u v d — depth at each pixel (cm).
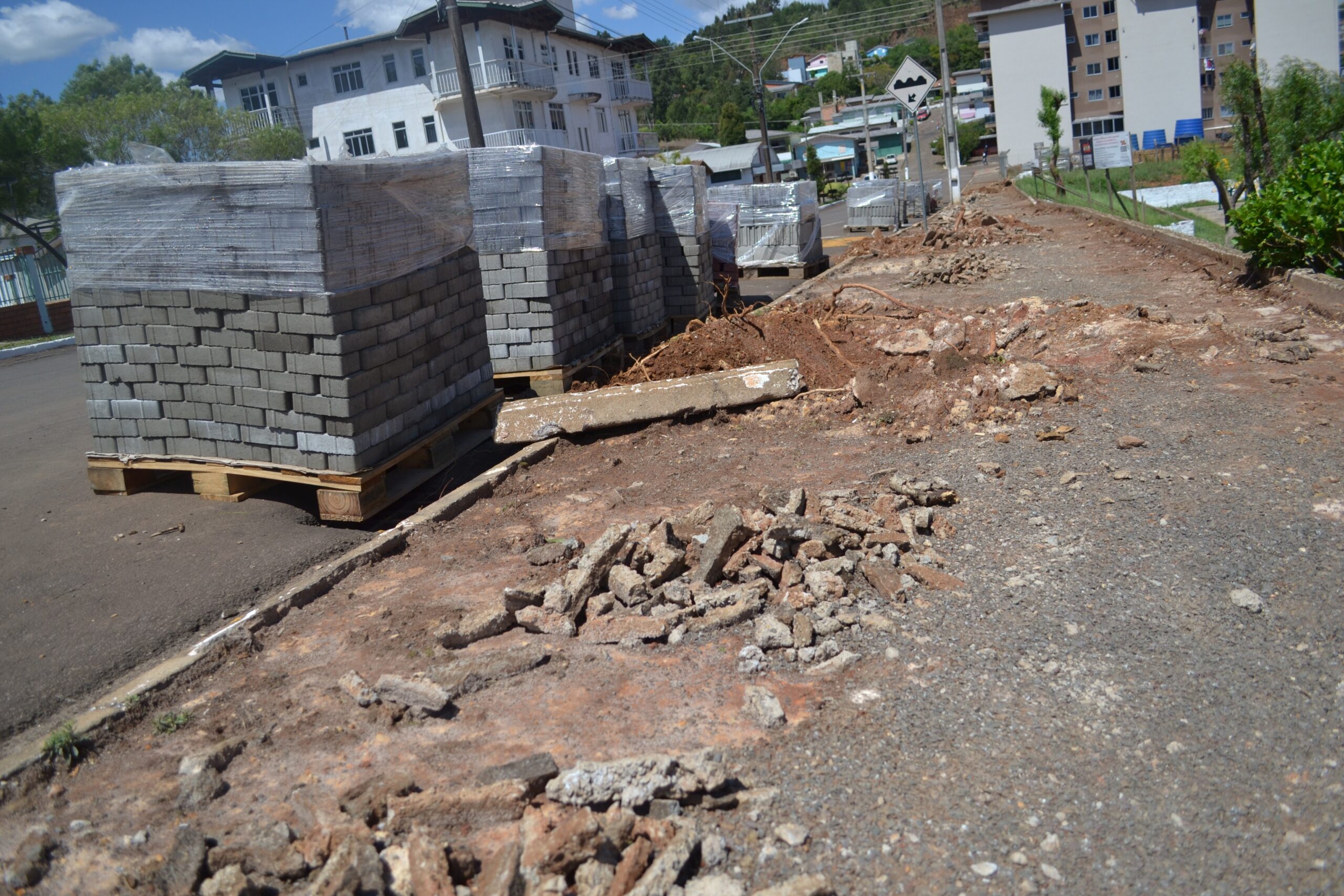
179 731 388
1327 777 312
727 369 920
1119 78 6900
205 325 648
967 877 280
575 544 539
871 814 308
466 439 820
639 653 421
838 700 374
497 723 372
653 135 6241
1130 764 325
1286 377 723
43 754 364
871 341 962
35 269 2330
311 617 489
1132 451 620
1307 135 1888
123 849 313
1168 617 416
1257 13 6419
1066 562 475
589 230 1036
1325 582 432
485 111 4334
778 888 268
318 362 621
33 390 1368
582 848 283
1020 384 753
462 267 797
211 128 3694
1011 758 331
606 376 1064
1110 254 1617
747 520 528
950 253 1933
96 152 3419
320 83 4509
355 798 324
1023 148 7081
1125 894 272
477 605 481
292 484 717
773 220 1952
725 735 355
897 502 552
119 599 530
